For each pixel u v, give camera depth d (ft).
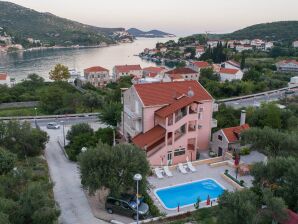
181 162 170.19
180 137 166.50
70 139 192.75
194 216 114.32
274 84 436.76
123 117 196.34
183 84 188.34
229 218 90.58
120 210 116.37
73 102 327.47
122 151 121.08
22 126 173.88
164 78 473.26
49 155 182.91
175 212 119.85
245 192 97.76
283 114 219.20
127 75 559.38
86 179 116.57
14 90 401.08
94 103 326.85
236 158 155.33
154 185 141.18
